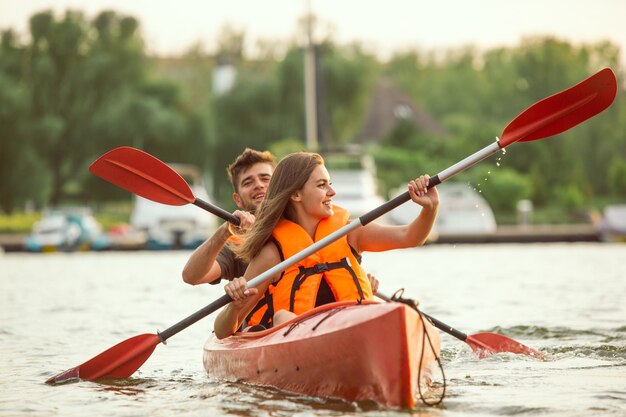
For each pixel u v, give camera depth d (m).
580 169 164.75
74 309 30.58
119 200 145.62
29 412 14.93
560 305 29.08
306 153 16.86
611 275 40.38
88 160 150.00
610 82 17.09
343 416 13.66
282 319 16.33
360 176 61.69
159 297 34.12
